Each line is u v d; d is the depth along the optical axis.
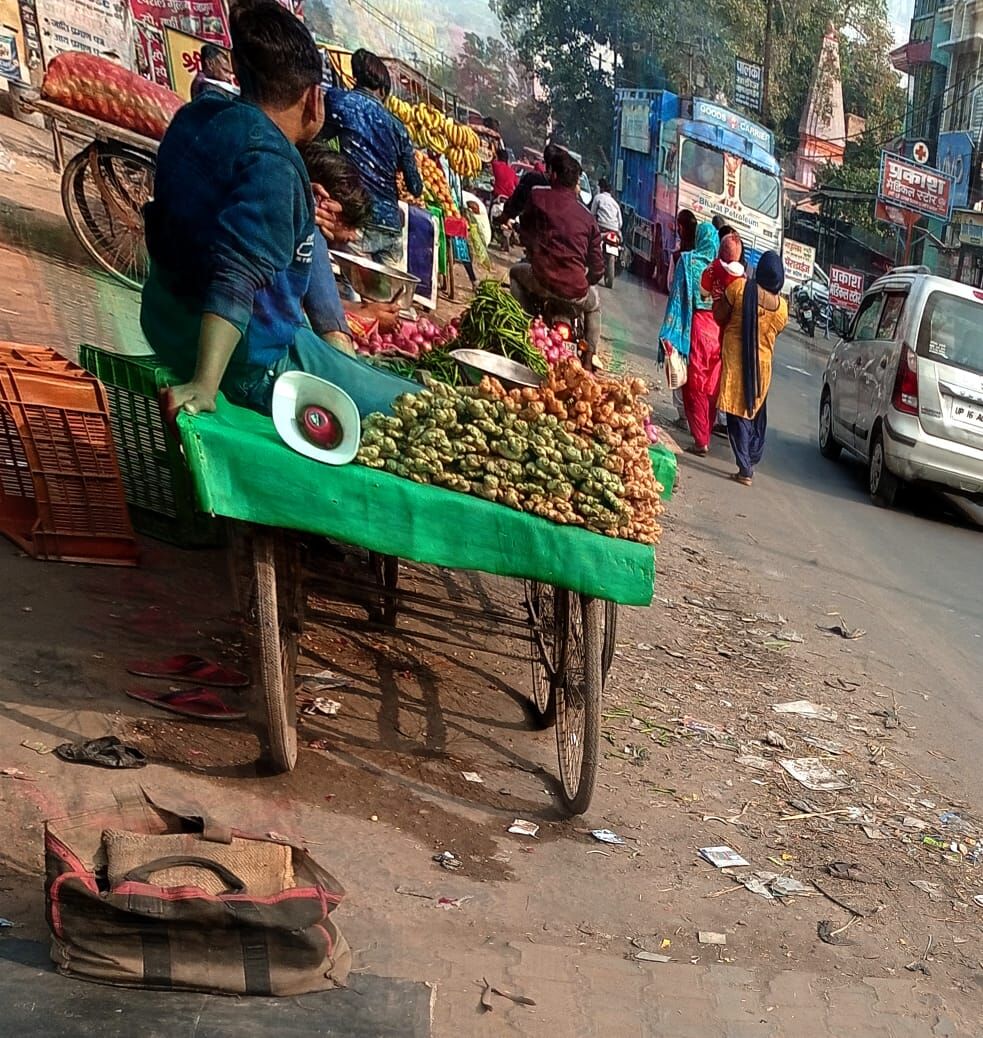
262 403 3.62
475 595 5.53
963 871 3.96
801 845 3.95
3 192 6.80
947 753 4.98
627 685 5.03
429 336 4.41
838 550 8.00
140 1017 2.37
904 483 9.97
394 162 6.97
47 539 4.38
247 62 3.54
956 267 26.12
